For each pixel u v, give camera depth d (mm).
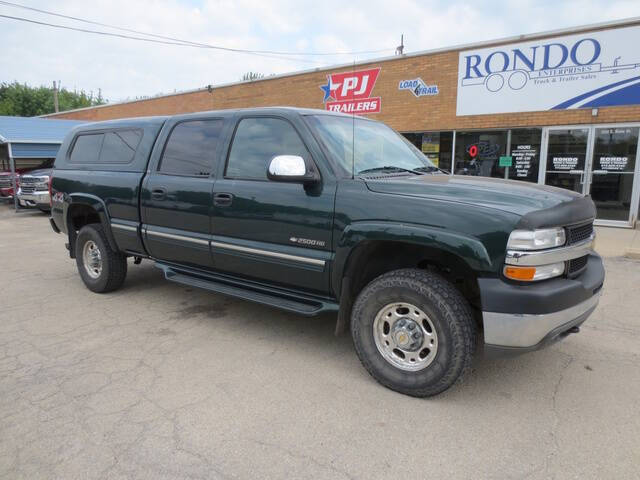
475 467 2475
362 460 2525
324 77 14344
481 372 3566
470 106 11719
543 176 11125
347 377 3477
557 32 10242
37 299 5367
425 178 3561
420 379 3098
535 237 2758
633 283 6051
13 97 52031
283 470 2438
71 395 3170
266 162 3865
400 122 12938
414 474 2418
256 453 2572
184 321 4648
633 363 3730
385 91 13078
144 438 2693
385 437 2732
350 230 3268
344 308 3490
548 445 2666
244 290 4195
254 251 3863
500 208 2842
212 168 4211
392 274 3191
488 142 11797
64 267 7121
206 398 3145
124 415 2928
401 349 3203
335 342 4148
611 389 3314
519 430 2812
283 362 3723
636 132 9938
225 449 2604
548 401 3150
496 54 11125
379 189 3262
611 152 10281
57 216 5906
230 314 4867
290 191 3633
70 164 5758
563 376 3510
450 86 11945
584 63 10102
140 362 3695
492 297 2787
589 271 3277
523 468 2469
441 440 2709
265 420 2893
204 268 4453
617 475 2416
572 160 10734
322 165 3518
